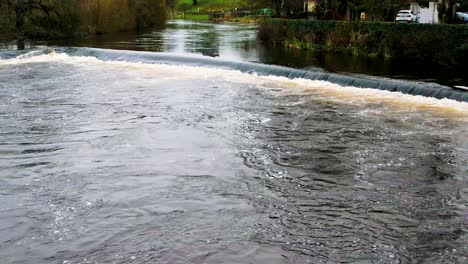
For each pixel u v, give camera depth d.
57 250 6.56
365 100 15.72
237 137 11.73
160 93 16.97
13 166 9.71
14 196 8.27
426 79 18.53
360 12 35.72
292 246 6.62
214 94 16.75
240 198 8.18
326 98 16.06
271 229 7.09
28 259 6.35
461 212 7.67
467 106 14.74
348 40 27.98
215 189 8.55
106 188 8.60
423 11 37.59
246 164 9.86
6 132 12.12
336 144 11.18
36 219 7.43
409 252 6.47
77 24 38.84
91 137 11.70
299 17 43.28
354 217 7.49
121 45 32.12
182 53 27.22
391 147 10.97
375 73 20.16
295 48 31.08
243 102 15.51
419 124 12.88
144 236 6.90
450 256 6.36
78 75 20.86
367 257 6.35
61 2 37.25
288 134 11.98
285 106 14.96
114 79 19.86
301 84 18.56
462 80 18.34
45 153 10.53
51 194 8.35
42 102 15.52
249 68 21.48
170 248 6.58
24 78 20.03
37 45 31.33
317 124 12.89
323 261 6.25
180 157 10.26
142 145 11.08
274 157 10.29
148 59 24.78
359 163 9.91
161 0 56.47
